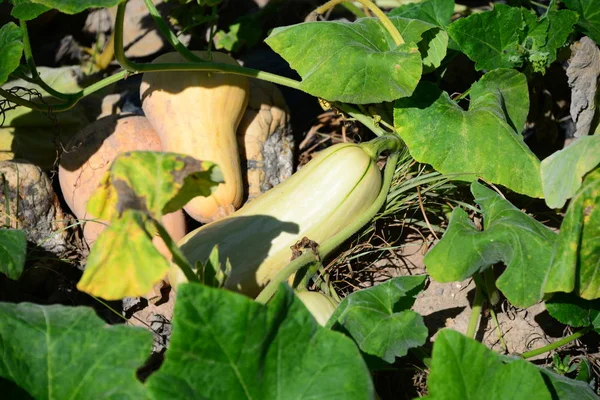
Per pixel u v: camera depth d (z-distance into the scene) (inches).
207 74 58.1
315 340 44.4
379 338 48.3
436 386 44.6
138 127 59.2
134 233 43.4
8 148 60.9
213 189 46.3
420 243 58.8
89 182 57.8
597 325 51.6
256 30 68.4
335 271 56.3
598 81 60.1
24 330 44.7
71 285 56.6
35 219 57.0
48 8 53.1
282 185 55.4
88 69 71.6
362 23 58.5
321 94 55.1
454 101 57.6
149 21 69.9
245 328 43.2
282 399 43.8
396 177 58.4
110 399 43.7
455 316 55.3
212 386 42.8
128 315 55.2
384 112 59.5
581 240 49.8
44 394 44.0
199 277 47.4
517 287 50.2
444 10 63.4
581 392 48.7
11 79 64.7
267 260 53.7
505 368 45.7
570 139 66.3
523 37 59.2
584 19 60.4
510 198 60.3
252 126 60.3
